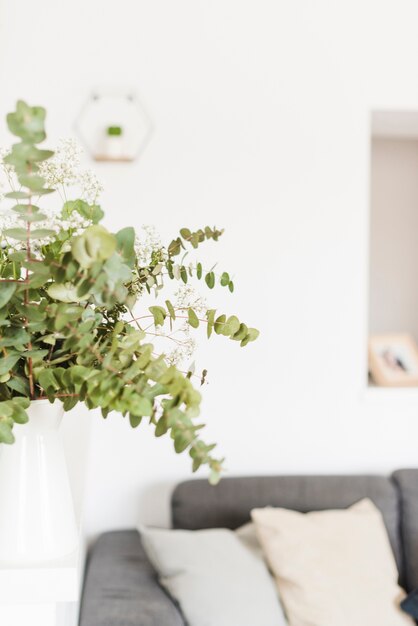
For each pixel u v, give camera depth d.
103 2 2.52
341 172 2.64
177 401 0.69
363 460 2.72
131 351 0.74
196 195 2.58
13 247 0.89
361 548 2.21
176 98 2.56
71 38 2.51
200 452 0.68
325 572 2.13
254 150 2.60
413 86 2.65
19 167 0.65
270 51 2.59
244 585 2.07
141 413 0.71
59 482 0.83
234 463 2.67
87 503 2.61
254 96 2.59
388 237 3.32
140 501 2.63
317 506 2.43
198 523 2.41
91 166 2.54
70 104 2.53
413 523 2.44
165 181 2.57
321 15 2.61
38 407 0.80
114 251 0.68
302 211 2.63
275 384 2.66
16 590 0.77
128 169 2.55
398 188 3.31
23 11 2.49
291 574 2.12
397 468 2.73
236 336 0.91
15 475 0.80
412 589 2.36
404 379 2.83
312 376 2.67
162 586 2.14
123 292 0.70
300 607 2.08
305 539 2.19
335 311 2.66
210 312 0.92
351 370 2.69
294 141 2.61
